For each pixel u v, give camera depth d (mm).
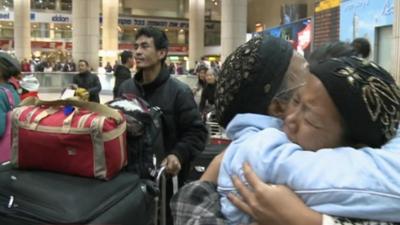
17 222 1840
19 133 2104
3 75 3574
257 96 1079
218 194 1030
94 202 1875
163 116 2830
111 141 2029
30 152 2080
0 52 3748
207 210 1007
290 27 18703
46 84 22031
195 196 1049
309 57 1573
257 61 1073
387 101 882
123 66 7863
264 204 842
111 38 41469
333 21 13141
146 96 2873
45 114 2102
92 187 1948
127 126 2268
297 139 930
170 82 2918
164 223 2564
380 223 804
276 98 1076
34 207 1821
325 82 892
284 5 40031
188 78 16953
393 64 8930
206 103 6754
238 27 28766
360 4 10914
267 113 1081
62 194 1865
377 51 10164
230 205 938
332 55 1509
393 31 9000
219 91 1147
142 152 2330
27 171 2088
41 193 1866
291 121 951
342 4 12125
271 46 1093
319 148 904
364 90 865
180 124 2873
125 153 2168
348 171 825
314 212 821
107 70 29938
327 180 823
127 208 1996
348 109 870
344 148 871
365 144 906
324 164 842
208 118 4094
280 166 860
